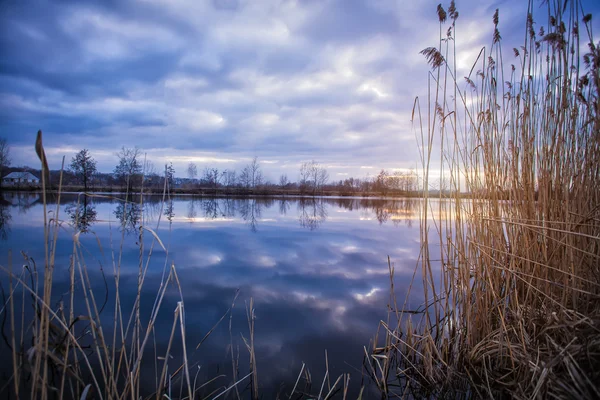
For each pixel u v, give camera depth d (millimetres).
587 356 1553
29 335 2686
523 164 2729
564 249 2240
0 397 1930
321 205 25062
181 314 1798
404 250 7414
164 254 6621
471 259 2734
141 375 2342
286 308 3779
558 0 2561
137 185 25453
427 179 2660
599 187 2496
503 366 2135
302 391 2219
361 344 2912
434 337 2822
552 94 2641
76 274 4891
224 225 11594
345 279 5020
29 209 14438
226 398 2113
